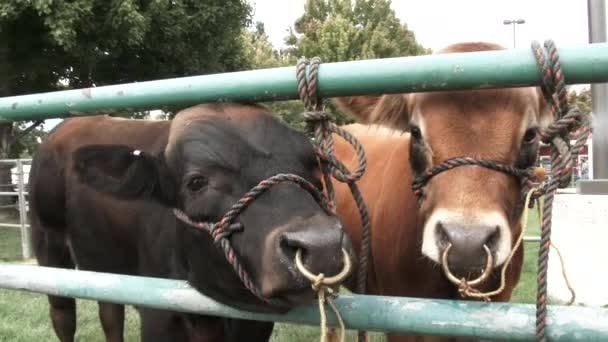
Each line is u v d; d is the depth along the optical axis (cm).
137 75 1330
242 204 182
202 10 1244
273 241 168
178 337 294
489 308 141
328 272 159
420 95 233
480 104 216
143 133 353
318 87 152
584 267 561
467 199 204
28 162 945
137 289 181
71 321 431
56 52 1195
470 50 258
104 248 361
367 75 146
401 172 320
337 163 164
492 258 189
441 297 289
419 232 288
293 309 170
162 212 306
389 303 150
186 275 255
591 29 595
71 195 379
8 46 1136
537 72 134
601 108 578
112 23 1077
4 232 1155
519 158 220
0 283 205
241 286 190
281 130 208
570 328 132
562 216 577
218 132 204
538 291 132
